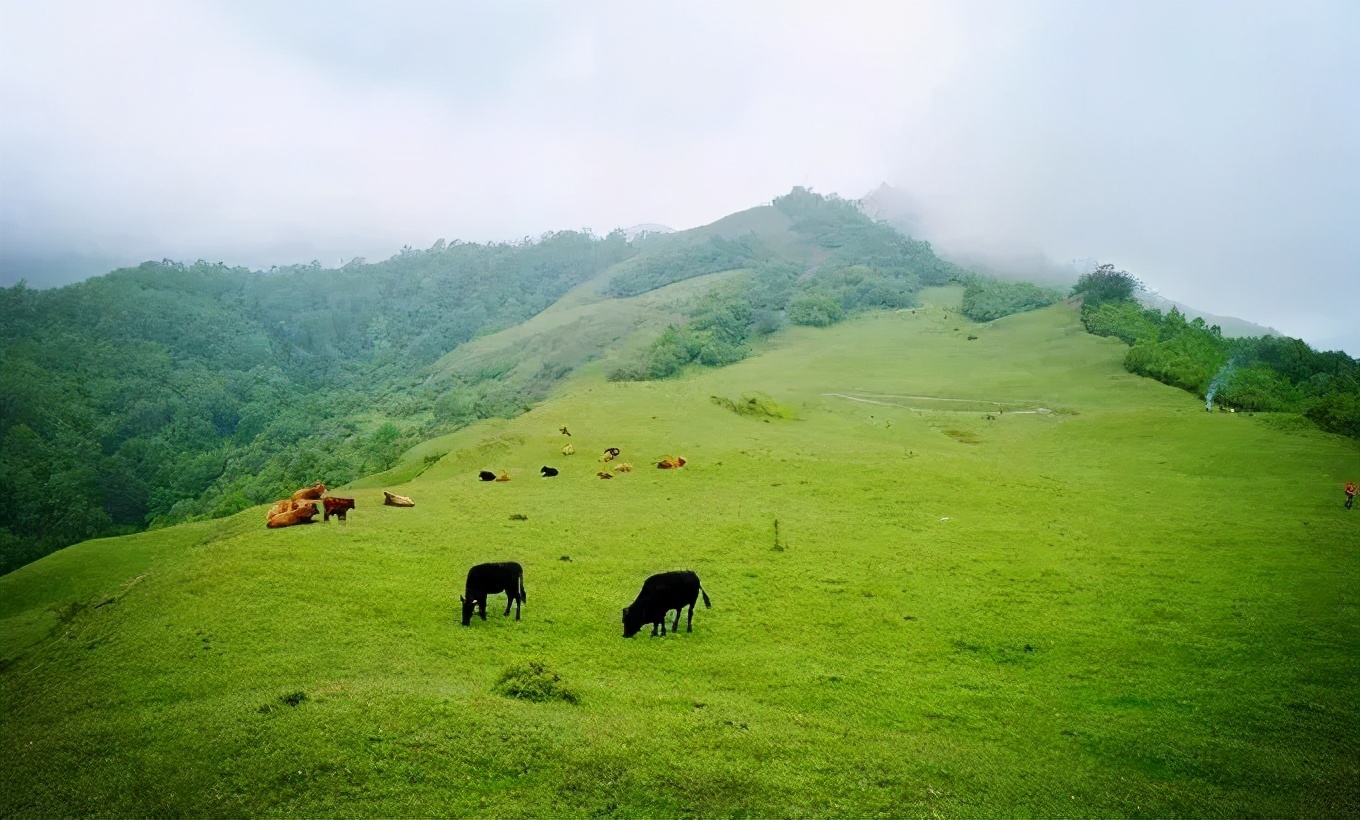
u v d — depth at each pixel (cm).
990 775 1533
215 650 1950
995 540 3597
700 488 4625
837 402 9000
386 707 1588
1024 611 2659
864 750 1589
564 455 5547
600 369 18338
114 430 17938
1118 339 11638
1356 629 2453
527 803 1338
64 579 4372
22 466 13425
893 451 5866
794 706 1864
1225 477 5044
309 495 3750
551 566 2970
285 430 18512
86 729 1558
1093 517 4066
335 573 2606
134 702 1694
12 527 11294
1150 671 2166
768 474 4991
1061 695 2006
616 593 2695
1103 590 2877
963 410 8600
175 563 2767
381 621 2225
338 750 1438
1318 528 3716
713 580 2917
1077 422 7100
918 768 1529
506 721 1573
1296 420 6094
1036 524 3909
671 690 1898
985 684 2067
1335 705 1934
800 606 2661
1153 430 6412
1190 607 2689
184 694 1723
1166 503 4384
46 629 3350
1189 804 1475
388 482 6031
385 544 3066
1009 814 1399
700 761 1480
